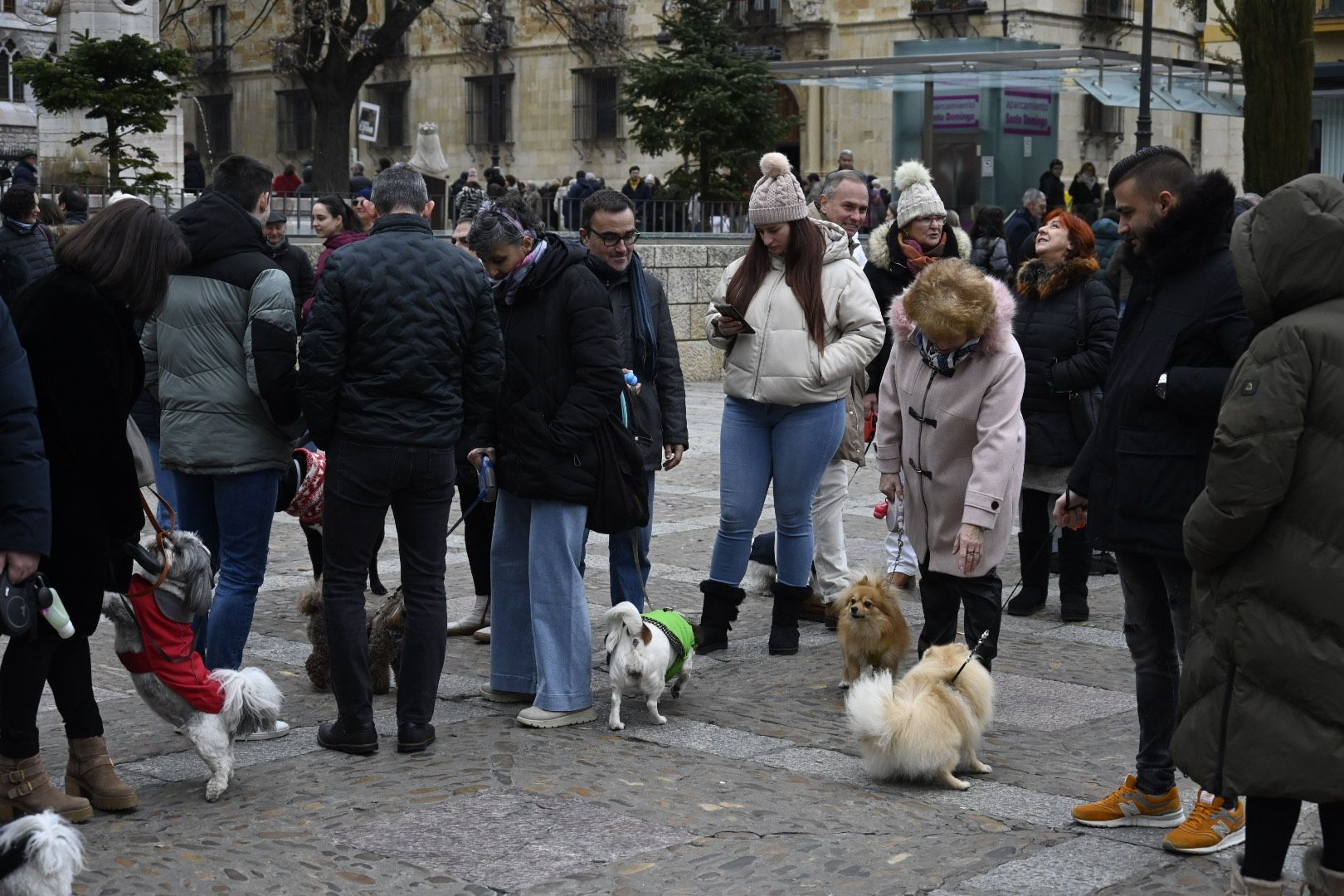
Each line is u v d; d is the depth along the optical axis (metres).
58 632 4.41
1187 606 4.60
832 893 4.34
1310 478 3.55
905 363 6.04
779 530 7.14
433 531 5.58
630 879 4.42
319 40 33.88
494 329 5.61
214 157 58.59
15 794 4.70
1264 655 3.60
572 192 27.91
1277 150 16.98
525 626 6.30
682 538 10.09
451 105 53.56
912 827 4.89
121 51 17.70
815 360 6.82
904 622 6.30
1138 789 4.89
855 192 7.75
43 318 4.57
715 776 5.39
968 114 38.47
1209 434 4.47
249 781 5.23
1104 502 4.71
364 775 5.32
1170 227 4.48
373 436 5.37
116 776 4.97
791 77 27.72
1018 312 7.96
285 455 5.90
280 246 8.63
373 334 5.34
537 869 4.49
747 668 6.96
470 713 6.17
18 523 4.15
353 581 5.52
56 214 13.41
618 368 5.88
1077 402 7.84
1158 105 25.64
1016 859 4.62
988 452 5.73
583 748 5.69
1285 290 3.63
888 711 5.19
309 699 6.34
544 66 51.31
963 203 38.81
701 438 14.98
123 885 4.30
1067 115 40.34
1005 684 6.76
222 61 57.69
